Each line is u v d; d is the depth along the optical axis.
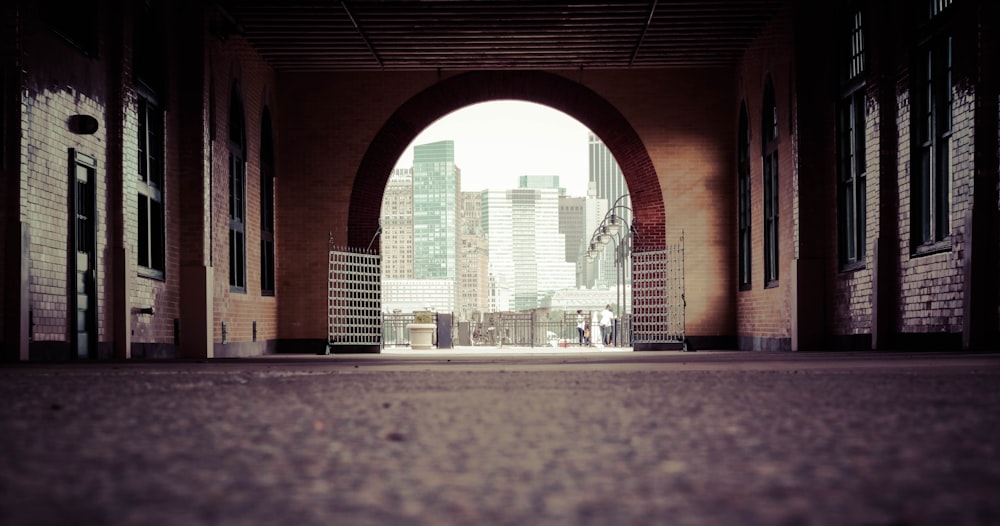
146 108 16.92
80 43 14.55
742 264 23.80
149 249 16.84
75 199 13.98
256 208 22.30
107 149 15.25
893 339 15.79
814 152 18.84
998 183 12.92
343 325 23.56
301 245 24.19
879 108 15.91
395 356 17.84
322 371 8.39
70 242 13.88
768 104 21.48
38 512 1.79
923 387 5.31
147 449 2.81
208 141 18.64
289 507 1.85
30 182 12.69
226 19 19.47
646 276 24.36
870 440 2.93
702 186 24.23
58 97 13.52
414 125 24.34
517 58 23.25
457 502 1.90
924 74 14.97
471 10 19.75
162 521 1.69
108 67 15.34
